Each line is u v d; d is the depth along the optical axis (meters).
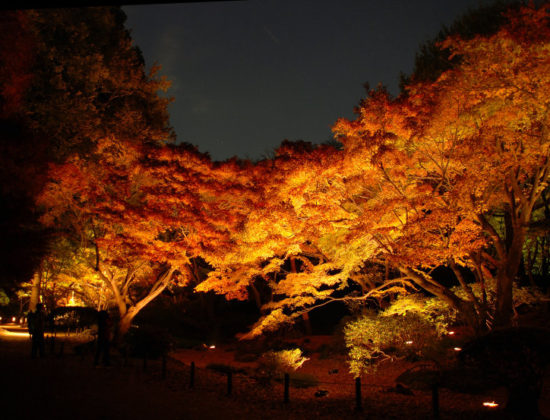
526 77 11.30
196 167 15.47
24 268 6.47
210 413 8.65
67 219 16.95
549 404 9.86
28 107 15.60
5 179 6.44
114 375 11.82
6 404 7.71
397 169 13.26
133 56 21.64
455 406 10.02
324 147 14.48
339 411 9.49
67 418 7.23
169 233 20.56
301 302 18.55
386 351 17.34
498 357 8.63
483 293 14.35
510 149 12.83
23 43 7.53
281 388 13.45
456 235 12.59
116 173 15.70
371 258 18.34
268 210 14.30
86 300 24.25
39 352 13.84
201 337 29.47
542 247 21.73
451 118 12.28
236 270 18.88
